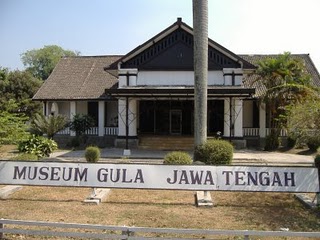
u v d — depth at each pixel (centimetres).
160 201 1119
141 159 2133
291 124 1209
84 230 850
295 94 2569
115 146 2884
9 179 1157
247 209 1042
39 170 1154
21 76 4531
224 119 2750
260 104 2877
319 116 1131
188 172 1104
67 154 2406
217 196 1185
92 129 3212
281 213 1004
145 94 2442
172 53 2695
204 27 1545
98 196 1125
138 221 919
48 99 3284
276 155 2412
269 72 2738
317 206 1034
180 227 873
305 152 2544
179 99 2786
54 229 855
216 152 1464
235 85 2631
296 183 1080
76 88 3394
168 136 2916
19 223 739
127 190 1243
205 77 1535
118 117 2944
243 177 1091
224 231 684
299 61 2900
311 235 669
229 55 2642
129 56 2683
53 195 1178
